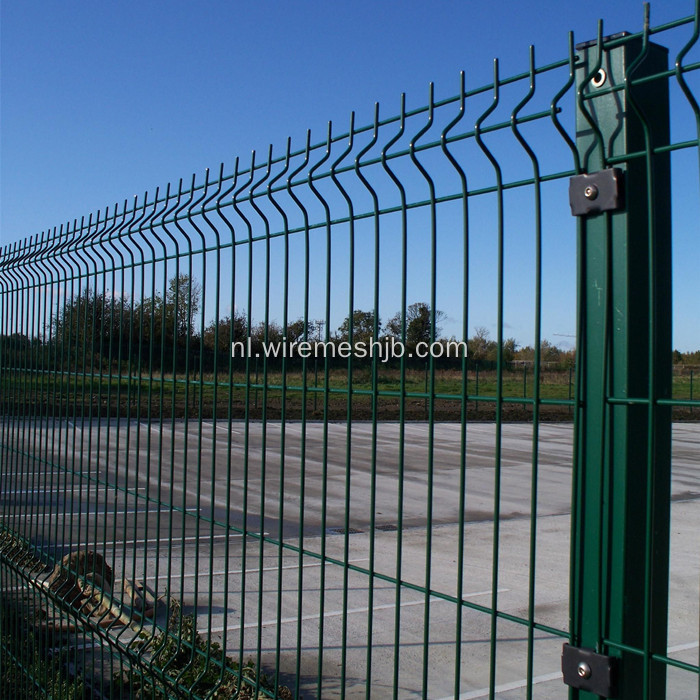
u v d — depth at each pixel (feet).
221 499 41.24
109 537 29.48
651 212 4.98
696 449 75.51
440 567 28.48
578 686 5.36
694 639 21.33
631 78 5.47
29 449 14.66
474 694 17.22
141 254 10.86
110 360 11.33
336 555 29.94
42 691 13.12
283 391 8.05
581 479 5.52
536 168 5.77
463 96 6.32
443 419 93.30
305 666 18.69
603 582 5.34
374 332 6.96
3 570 15.72
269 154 8.55
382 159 6.98
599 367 5.45
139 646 10.65
